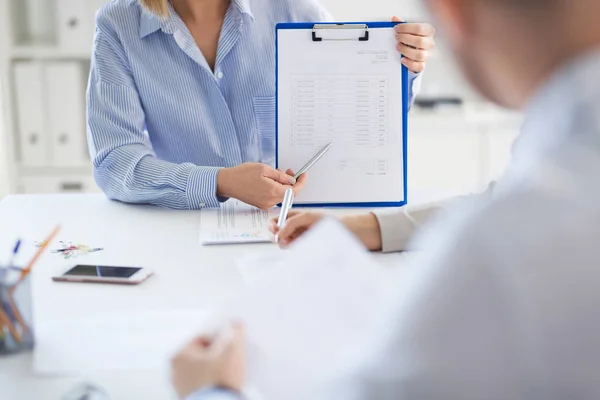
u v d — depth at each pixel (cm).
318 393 63
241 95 191
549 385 49
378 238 130
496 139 317
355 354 60
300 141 165
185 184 162
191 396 71
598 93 49
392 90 164
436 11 53
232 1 184
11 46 299
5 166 297
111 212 164
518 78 52
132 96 180
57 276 119
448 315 51
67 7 298
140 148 173
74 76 298
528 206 51
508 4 50
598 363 49
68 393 79
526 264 50
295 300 89
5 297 92
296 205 166
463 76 56
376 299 89
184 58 184
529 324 49
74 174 308
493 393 50
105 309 108
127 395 83
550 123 52
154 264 128
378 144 165
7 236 145
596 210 50
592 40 49
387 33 163
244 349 82
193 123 186
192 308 108
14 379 87
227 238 141
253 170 159
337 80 164
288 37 163
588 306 49
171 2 185
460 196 135
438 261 52
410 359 51
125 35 182
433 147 317
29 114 301
